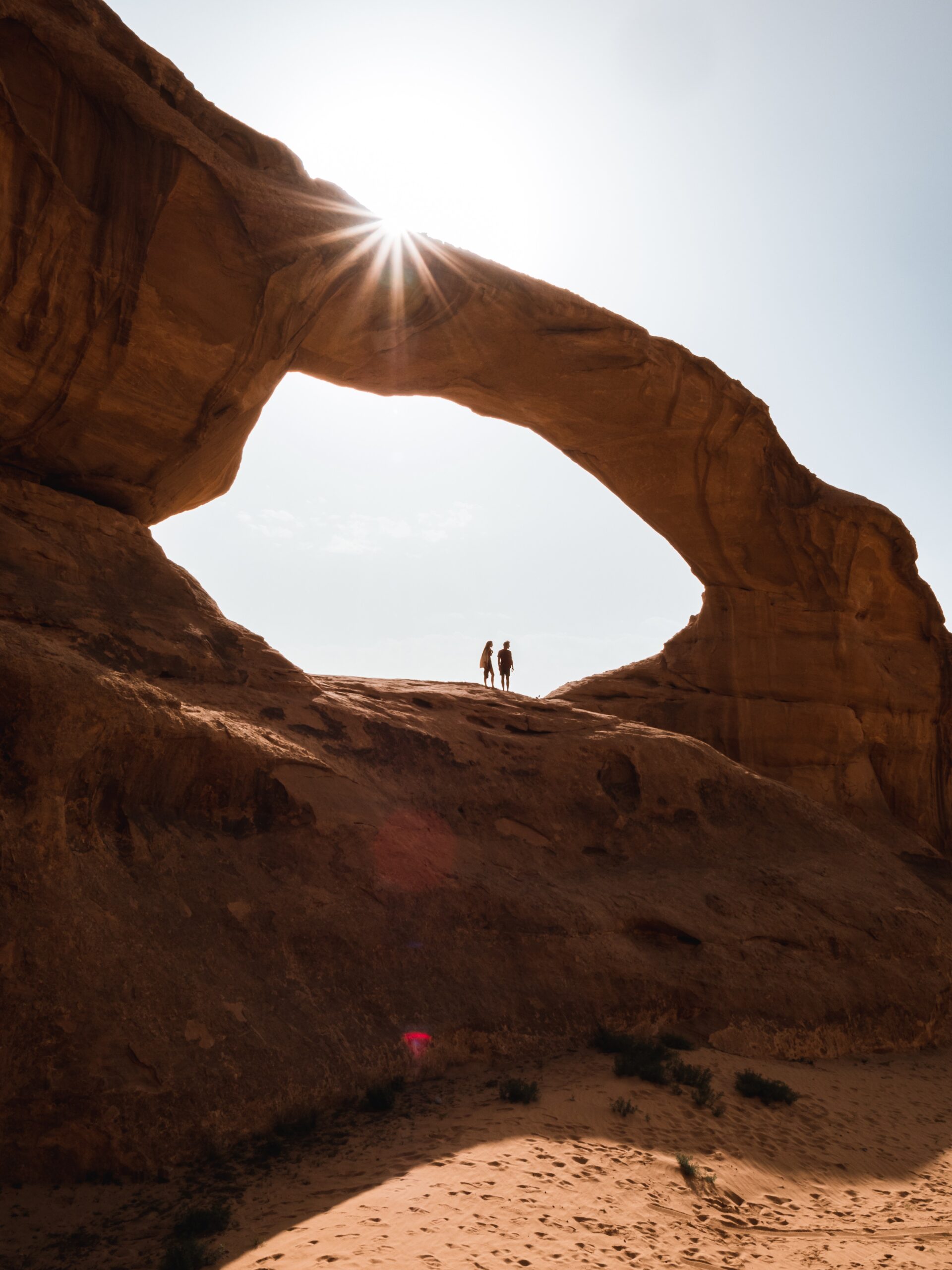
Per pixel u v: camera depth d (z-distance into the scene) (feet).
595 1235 23.13
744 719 76.95
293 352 50.42
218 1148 26.53
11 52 38.78
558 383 65.62
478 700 56.85
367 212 49.11
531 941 41.16
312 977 33.88
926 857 70.23
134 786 33.60
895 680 79.56
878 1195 30.94
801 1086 39.40
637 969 42.75
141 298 42.24
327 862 38.27
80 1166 24.59
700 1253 23.81
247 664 45.78
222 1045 28.81
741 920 48.93
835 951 49.78
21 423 42.14
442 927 39.24
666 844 53.78
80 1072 25.50
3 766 28.68
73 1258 21.09
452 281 54.95
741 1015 43.45
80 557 42.16
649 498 76.95
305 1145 27.50
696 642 81.92
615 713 81.30
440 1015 35.73
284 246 45.16
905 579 80.74
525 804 49.93
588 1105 32.09
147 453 46.42
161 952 30.01
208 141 43.09
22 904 27.27
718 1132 32.45
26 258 39.19
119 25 42.29
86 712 30.45
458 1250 20.93
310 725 45.06
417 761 48.06
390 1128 29.07
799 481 77.36
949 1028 50.90
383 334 56.18
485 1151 27.14
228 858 35.76
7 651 29.32
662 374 66.85
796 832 59.16
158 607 43.93
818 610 77.66
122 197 41.47
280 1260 20.08
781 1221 27.27
